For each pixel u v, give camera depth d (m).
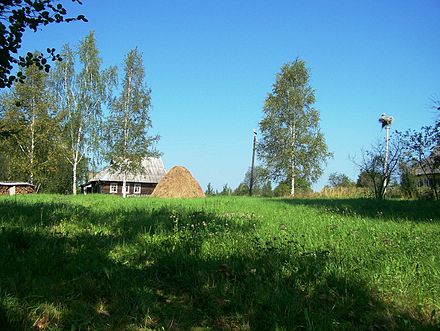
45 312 3.55
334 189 31.97
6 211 8.87
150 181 61.22
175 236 6.56
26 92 42.62
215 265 4.95
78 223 7.82
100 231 6.94
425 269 4.95
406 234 7.39
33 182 45.56
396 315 3.77
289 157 44.06
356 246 6.06
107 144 43.03
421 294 4.21
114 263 4.96
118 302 3.93
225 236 6.59
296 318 3.65
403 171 24.41
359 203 16.05
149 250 5.66
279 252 5.41
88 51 42.78
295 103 44.94
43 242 5.70
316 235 6.98
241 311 3.85
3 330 3.13
